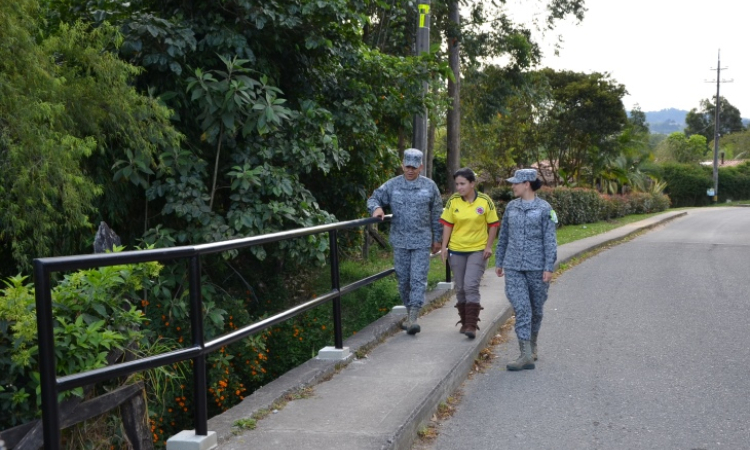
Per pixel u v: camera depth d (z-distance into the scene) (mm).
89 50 7477
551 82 38469
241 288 10570
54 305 4410
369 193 12703
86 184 7332
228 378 8344
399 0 14180
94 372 3498
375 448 4426
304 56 10211
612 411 5707
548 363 7230
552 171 41750
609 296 11250
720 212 45344
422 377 6055
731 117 109688
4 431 3869
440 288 10367
